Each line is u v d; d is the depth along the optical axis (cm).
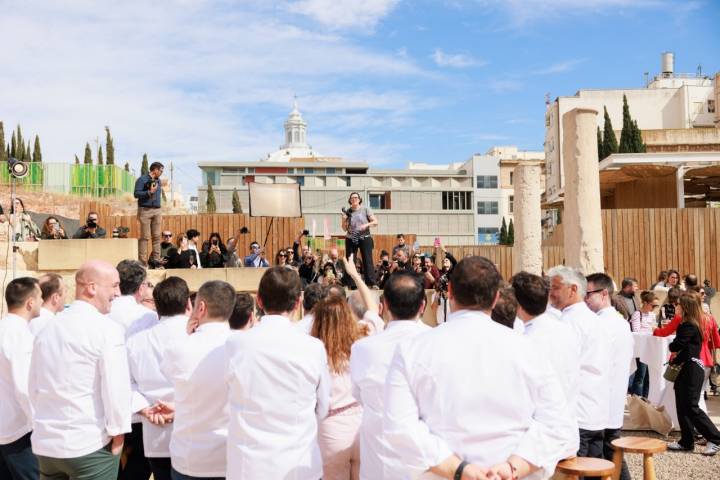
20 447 459
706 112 5212
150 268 1252
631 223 1666
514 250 1270
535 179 1245
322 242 2498
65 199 3397
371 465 350
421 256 1274
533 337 404
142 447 484
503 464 268
